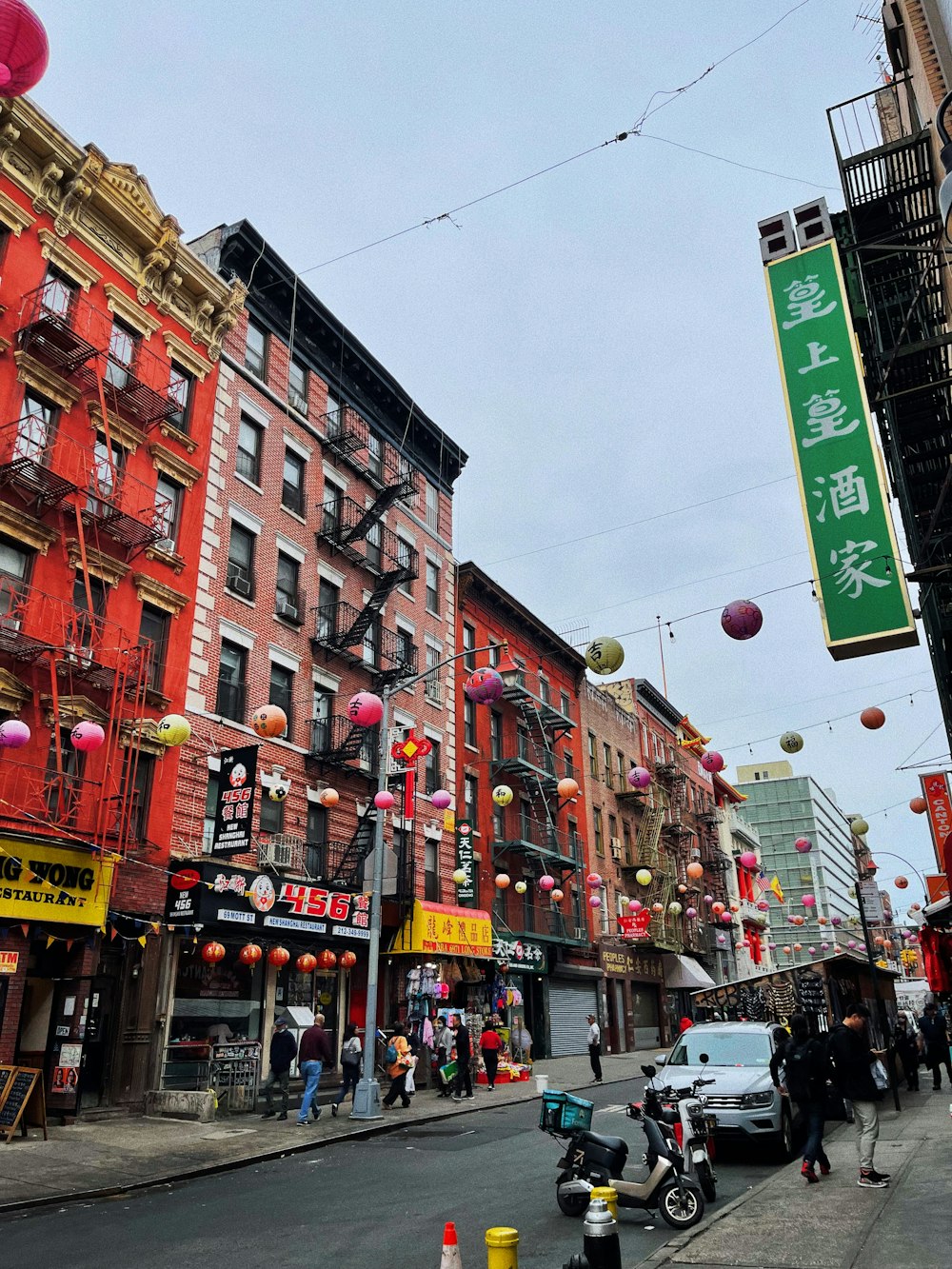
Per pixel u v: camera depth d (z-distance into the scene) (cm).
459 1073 2038
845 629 994
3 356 1672
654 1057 3416
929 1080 2342
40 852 1506
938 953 2012
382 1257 755
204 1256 769
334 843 2312
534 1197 988
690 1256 677
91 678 1705
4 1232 868
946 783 2059
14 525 1630
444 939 2447
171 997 1738
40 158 1833
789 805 11238
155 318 2077
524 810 3484
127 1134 1400
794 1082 995
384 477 2916
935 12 1125
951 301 1174
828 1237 699
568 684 4147
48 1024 1541
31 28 574
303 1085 2019
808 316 1151
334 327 2683
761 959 6631
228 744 2038
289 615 2328
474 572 3334
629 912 3994
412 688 2861
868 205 1223
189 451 2111
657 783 5000
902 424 1286
